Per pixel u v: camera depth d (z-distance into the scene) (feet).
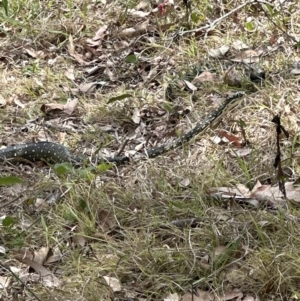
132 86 42.91
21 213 31.81
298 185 32.12
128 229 30.04
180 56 44.73
